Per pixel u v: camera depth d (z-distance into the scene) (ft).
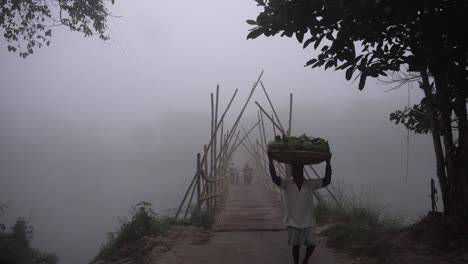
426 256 16.60
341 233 22.95
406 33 16.55
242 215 36.42
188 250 22.08
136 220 27.53
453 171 18.84
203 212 32.96
